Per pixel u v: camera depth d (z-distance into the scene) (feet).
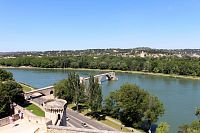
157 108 420.77
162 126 361.10
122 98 436.35
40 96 650.43
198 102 561.43
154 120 411.34
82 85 541.34
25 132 239.50
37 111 436.35
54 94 587.68
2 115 394.73
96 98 474.49
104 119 455.63
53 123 265.54
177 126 409.08
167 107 521.65
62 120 282.97
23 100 533.96
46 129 244.83
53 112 279.90
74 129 233.76
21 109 395.34
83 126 400.88
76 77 552.41
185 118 449.48
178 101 572.92
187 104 545.44
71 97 551.59
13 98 503.20
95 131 226.58
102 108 491.72
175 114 474.08
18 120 276.00
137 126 425.28
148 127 428.15
